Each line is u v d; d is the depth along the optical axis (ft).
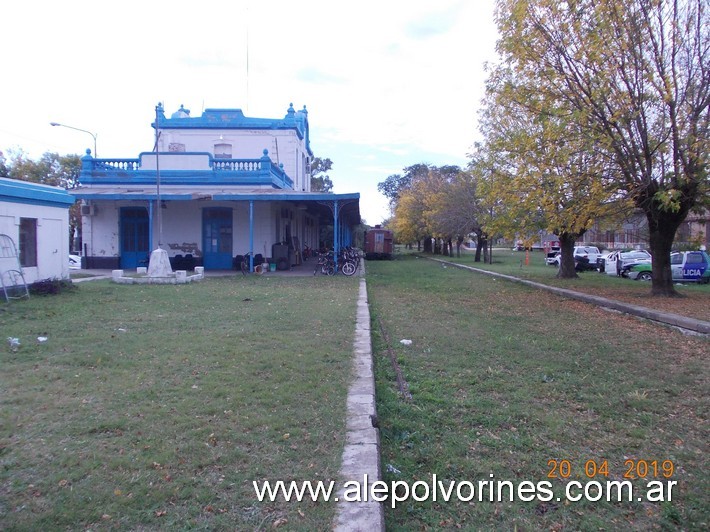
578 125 41.73
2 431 14.30
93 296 42.80
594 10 40.24
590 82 41.01
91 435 14.16
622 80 41.39
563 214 44.88
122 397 17.24
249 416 15.70
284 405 16.75
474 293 55.21
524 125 60.70
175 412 15.93
